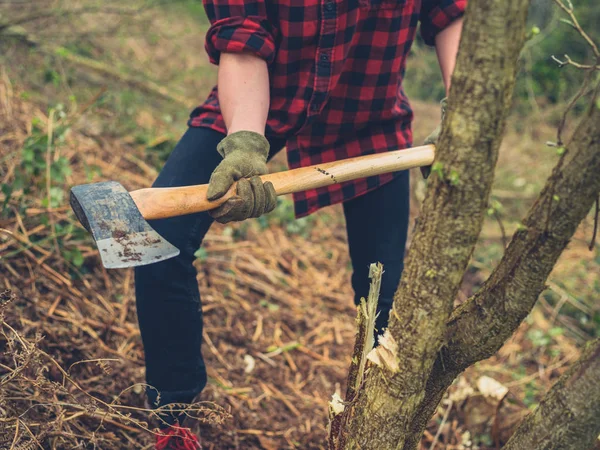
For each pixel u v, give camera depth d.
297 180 1.62
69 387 2.23
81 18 5.11
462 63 1.13
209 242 3.59
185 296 1.82
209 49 1.75
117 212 1.42
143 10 4.74
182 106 5.20
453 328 1.43
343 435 1.50
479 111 1.13
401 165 1.76
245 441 2.42
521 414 2.60
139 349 2.63
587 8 7.58
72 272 2.78
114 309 2.78
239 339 2.96
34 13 4.27
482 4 1.08
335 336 3.25
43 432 1.76
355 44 1.81
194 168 1.81
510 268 1.32
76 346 2.41
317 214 4.44
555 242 1.25
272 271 3.59
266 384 2.79
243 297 3.27
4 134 3.27
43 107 3.91
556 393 1.30
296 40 1.74
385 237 2.03
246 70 1.68
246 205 1.50
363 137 2.01
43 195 2.99
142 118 4.59
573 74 7.50
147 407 1.97
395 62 1.87
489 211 1.29
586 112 1.18
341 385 2.92
